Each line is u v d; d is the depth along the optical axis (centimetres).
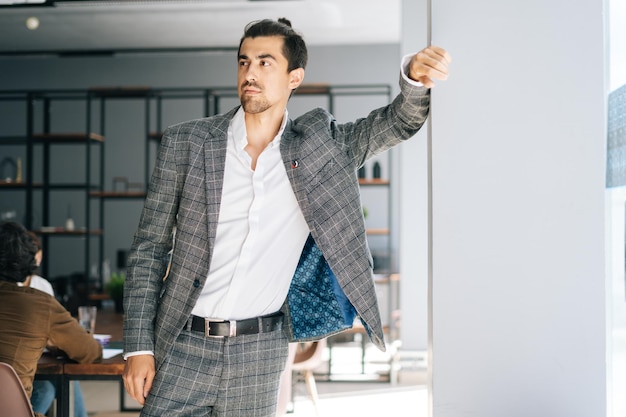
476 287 200
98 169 1060
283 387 380
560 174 199
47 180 877
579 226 199
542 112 200
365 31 959
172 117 1052
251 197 197
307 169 198
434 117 200
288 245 202
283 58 198
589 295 198
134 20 877
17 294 287
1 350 277
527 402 199
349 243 199
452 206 200
